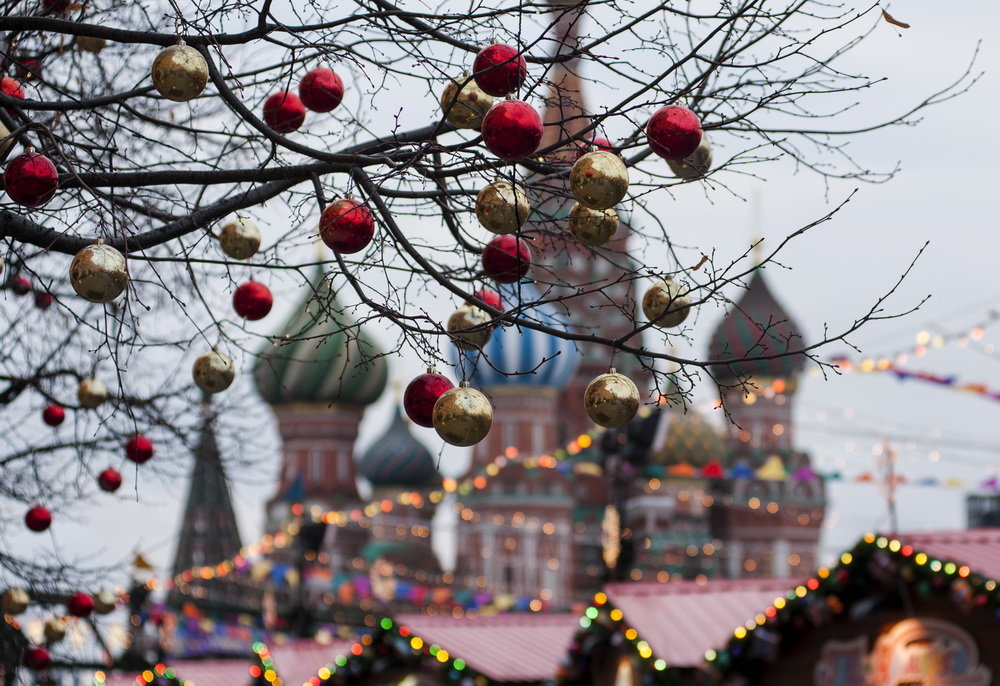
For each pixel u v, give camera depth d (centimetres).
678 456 11412
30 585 1383
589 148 834
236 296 998
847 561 2131
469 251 964
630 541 2623
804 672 2270
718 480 11688
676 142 784
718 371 8344
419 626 2828
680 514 11338
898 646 2155
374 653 2805
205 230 935
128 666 1788
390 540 11544
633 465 2667
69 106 856
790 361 6475
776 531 11531
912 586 2133
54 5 1056
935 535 2141
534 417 11375
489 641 2812
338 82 982
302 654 3139
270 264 1021
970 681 2078
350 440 11800
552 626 2991
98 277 767
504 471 11381
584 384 12175
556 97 941
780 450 11656
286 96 967
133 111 1038
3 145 853
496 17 903
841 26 865
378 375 11862
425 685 2788
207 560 4009
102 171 991
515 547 11406
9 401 1297
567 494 11538
